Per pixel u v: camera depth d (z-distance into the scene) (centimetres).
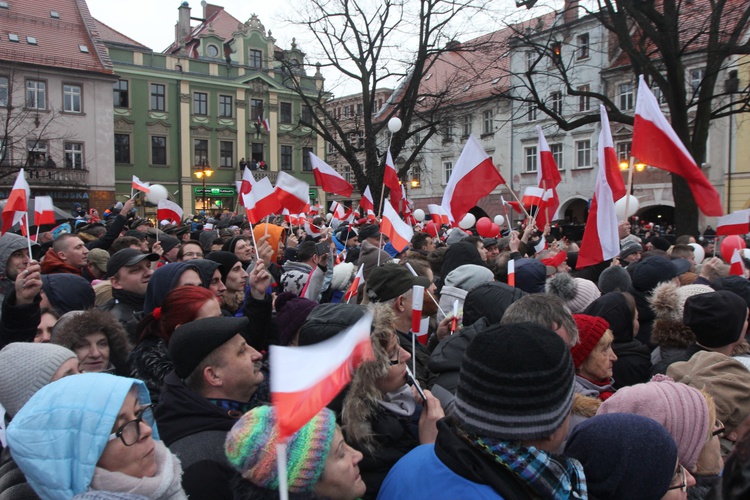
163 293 344
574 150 3195
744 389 236
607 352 281
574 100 3098
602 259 472
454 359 265
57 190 3294
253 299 319
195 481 186
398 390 246
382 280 327
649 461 170
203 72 4112
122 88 3841
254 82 4269
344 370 129
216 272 375
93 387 161
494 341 163
